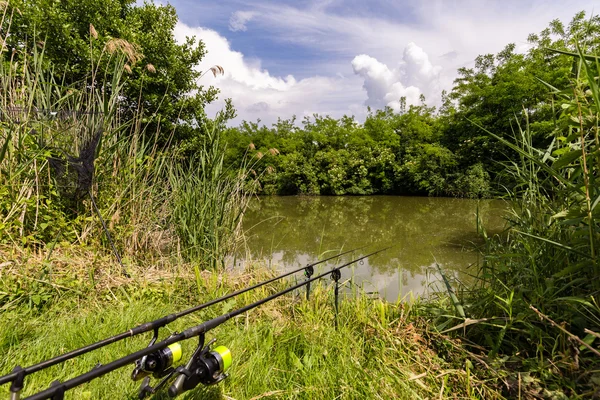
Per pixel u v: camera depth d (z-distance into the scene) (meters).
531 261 2.13
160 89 9.52
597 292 1.80
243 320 2.68
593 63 1.86
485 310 2.34
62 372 1.77
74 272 3.04
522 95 15.43
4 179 3.31
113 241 3.76
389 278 4.46
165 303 2.94
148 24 9.85
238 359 2.04
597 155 1.76
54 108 3.89
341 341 2.26
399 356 2.14
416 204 15.62
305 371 1.95
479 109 17.92
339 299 3.16
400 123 22.61
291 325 2.54
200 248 3.99
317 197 20.39
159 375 1.25
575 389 1.71
